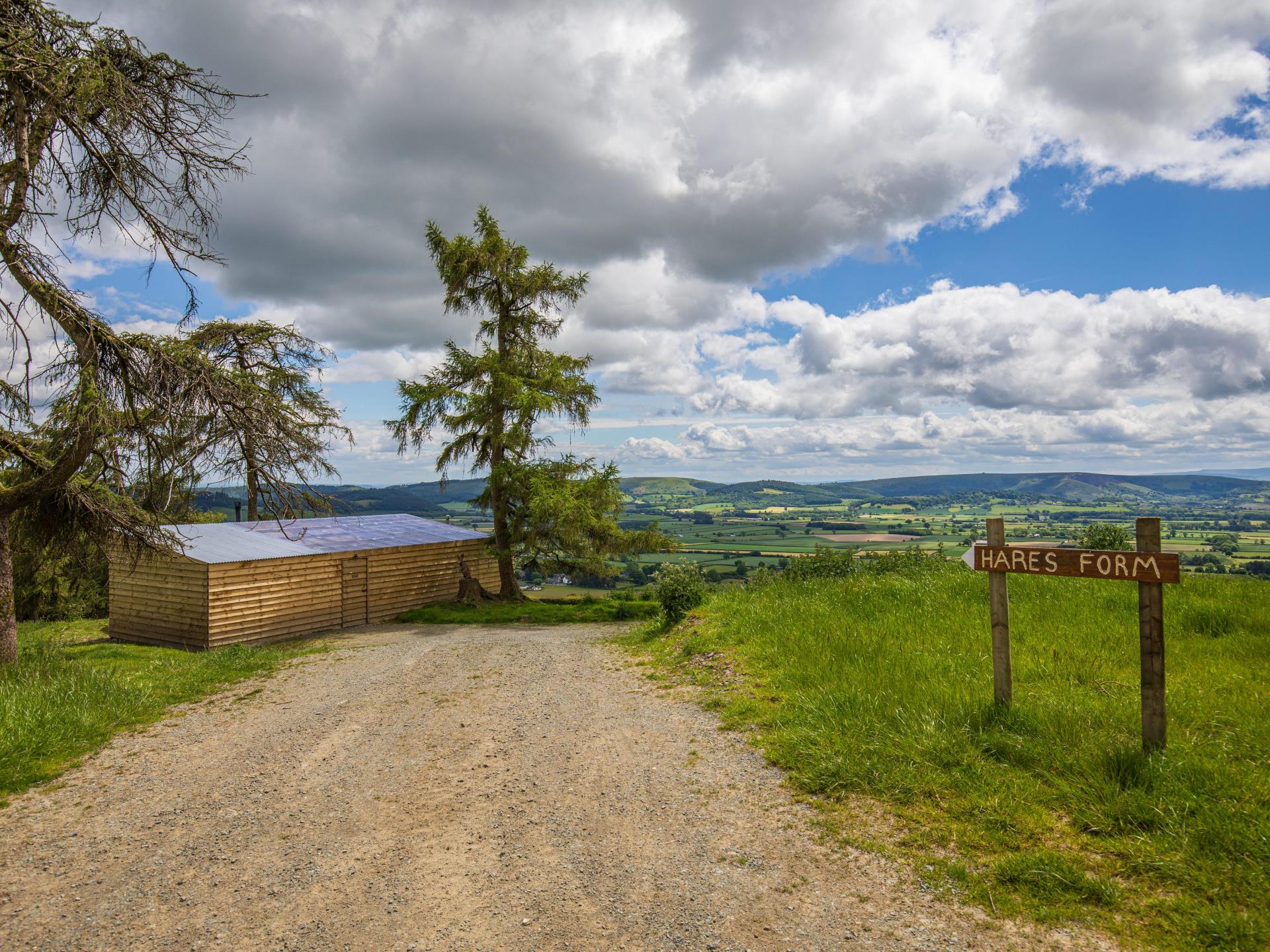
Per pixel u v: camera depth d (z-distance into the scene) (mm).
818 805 4789
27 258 8461
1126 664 6895
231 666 11062
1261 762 4582
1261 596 9438
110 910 3986
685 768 5746
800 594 11961
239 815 5281
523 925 3699
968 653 7551
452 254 20312
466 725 7418
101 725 7523
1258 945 3041
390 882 4219
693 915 3701
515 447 20547
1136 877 3629
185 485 9508
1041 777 4715
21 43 8078
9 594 9766
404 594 20484
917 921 3494
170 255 9289
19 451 9977
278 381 21250
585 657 10953
